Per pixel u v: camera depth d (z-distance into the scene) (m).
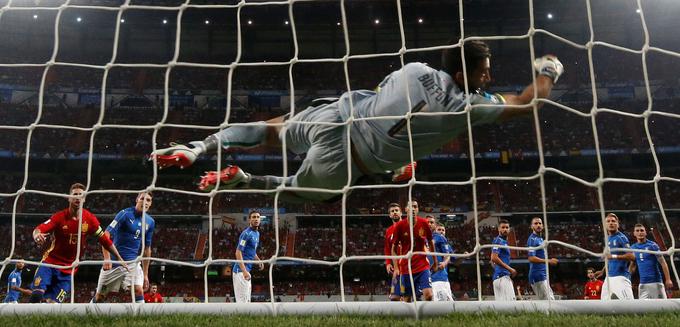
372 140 3.49
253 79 37.34
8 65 4.17
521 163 32.16
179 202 31.11
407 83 3.43
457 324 3.16
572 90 34.72
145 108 34.81
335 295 26.12
